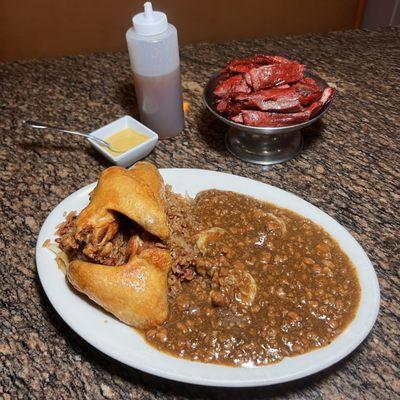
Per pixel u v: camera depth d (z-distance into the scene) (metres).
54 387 0.35
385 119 0.58
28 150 0.57
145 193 0.36
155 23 0.48
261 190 0.45
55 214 0.43
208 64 0.71
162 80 0.51
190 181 0.46
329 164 0.52
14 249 0.45
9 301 0.41
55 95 0.67
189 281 0.38
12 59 0.97
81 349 0.37
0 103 0.66
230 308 0.36
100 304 0.35
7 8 0.89
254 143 0.53
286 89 0.48
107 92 0.67
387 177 0.50
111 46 0.98
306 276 0.37
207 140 0.56
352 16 1.02
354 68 0.67
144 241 0.37
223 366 0.32
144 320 0.34
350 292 0.36
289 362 0.32
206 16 0.96
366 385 0.34
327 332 0.34
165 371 0.32
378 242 0.43
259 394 0.34
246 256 0.39
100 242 0.35
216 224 0.42
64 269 0.39
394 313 0.38
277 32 1.01
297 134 0.55
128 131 0.55
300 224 0.41
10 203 0.50
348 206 0.47
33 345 0.38
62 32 0.94
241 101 0.47
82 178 0.53
